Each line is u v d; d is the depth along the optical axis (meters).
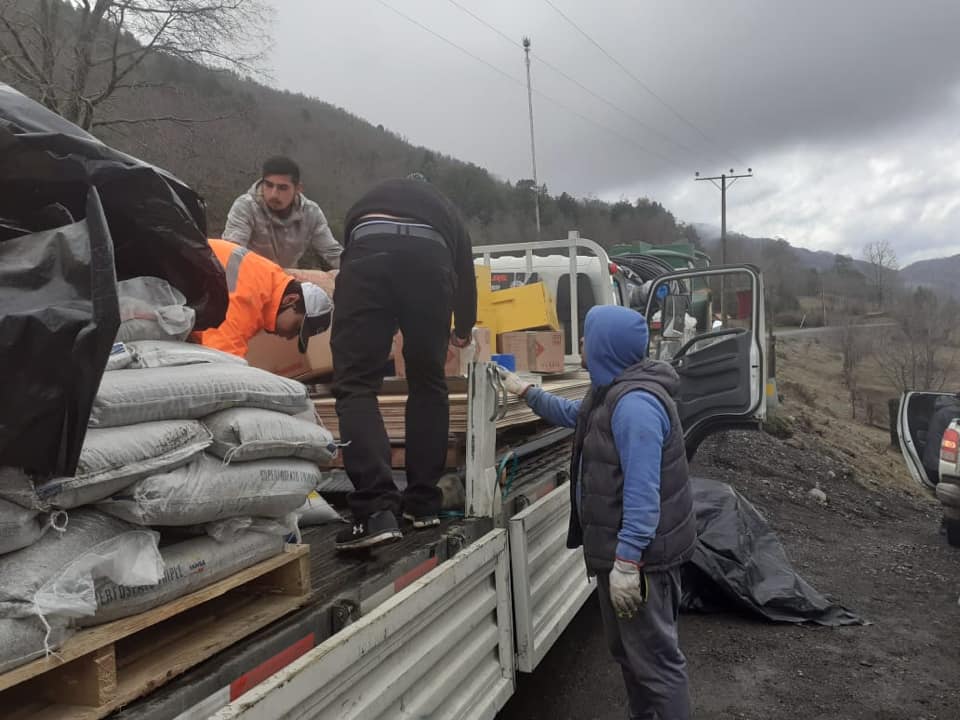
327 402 3.39
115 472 1.46
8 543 1.31
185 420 1.70
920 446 8.39
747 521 5.34
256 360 3.30
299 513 2.25
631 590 2.53
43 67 15.48
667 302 7.95
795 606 4.90
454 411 3.17
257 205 4.09
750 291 6.77
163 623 1.74
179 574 1.59
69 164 1.58
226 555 1.74
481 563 2.66
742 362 6.72
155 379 1.66
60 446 1.33
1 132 1.47
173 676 1.50
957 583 5.93
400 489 3.12
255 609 1.84
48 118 1.62
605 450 2.67
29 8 14.94
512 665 2.92
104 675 1.38
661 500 2.63
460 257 2.97
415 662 2.18
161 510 1.53
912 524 8.62
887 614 5.16
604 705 3.81
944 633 4.82
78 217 1.63
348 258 2.72
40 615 1.27
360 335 2.69
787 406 16.30
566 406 3.09
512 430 3.82
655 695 2.70
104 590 1.43
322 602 1.95
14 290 1.32
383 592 2.16
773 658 4.37
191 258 1.91
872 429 21.98
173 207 1.80
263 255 4.21
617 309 2.78
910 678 4.16
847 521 8.26
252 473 1.80
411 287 2.68
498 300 4.63
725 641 4.59
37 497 1.33
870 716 3.76
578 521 2.94
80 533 1.43
